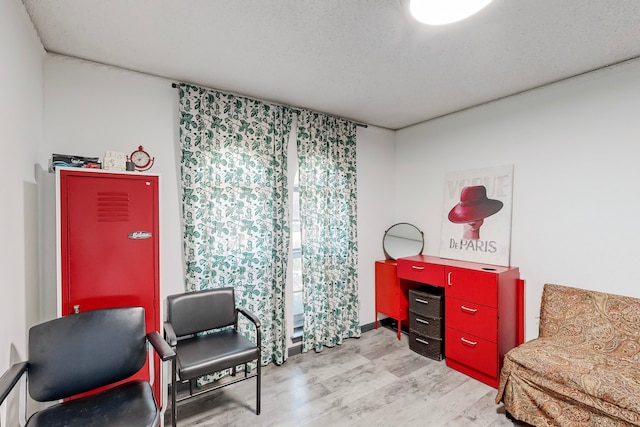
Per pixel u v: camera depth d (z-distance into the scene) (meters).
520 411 1.90
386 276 3.47
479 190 2.96
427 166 3.46
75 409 1.38
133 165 1.88
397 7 1.50
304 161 2.96
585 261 2.31
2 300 1.28
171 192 2.34
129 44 1.84
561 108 2.42
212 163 2.45
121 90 2.14
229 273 2.53
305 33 1.74
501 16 1.59
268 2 1.47
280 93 2.61
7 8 1.32
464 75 2.31
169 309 2.12
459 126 3.14
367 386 2.39
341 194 3.26
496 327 2.37
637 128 2.07
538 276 2.56
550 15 1.59
